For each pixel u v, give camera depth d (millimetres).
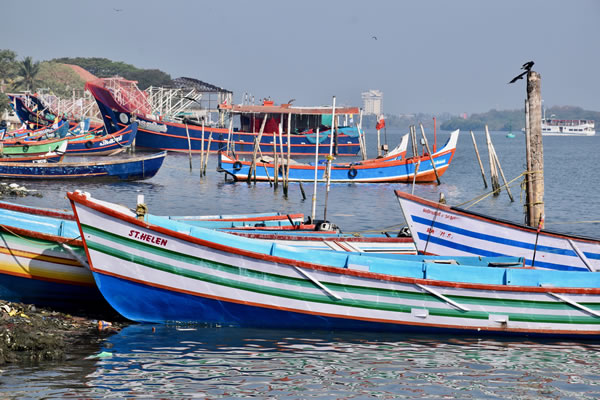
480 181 70500
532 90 25578
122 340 17562
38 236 19297
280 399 14266
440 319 19062
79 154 82750
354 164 65312
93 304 20500
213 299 18859
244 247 19531
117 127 95062
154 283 18672
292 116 99000
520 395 14891
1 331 16312
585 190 62344
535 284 19344
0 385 14258
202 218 28734
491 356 17453
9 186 49719
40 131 91188
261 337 18453
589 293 18844
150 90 115188
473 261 21234
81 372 15203
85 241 18250
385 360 16875
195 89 122750
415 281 18781
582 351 18078
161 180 63406
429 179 66062
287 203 50156
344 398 14438
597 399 14781
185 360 16312
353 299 18938
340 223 41000
